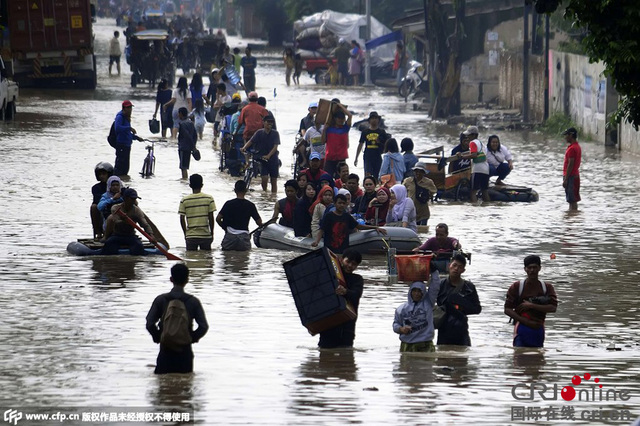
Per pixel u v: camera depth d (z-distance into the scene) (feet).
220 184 210.79
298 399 72.18
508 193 201.36
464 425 65.36
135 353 88.48
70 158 237.66
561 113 337.72
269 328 100.53
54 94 410.52
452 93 361.71
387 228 143.43
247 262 137.59
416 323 90.74
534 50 378.94
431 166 203.21
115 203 144.46
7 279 122.52
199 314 80.89
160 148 268.41
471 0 414.00
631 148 278.67
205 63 544.62
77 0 415.64
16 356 86.74
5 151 246.88
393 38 502.38
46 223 161.07
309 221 146.61
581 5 129.18
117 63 528.22
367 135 199.31
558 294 118.52
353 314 92.38
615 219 177.06
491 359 87.56
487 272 130.93
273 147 201.77
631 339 97.71
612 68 130.52
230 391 74.64
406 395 73.56
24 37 412.16
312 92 469.57
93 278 123.95
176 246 148.36
